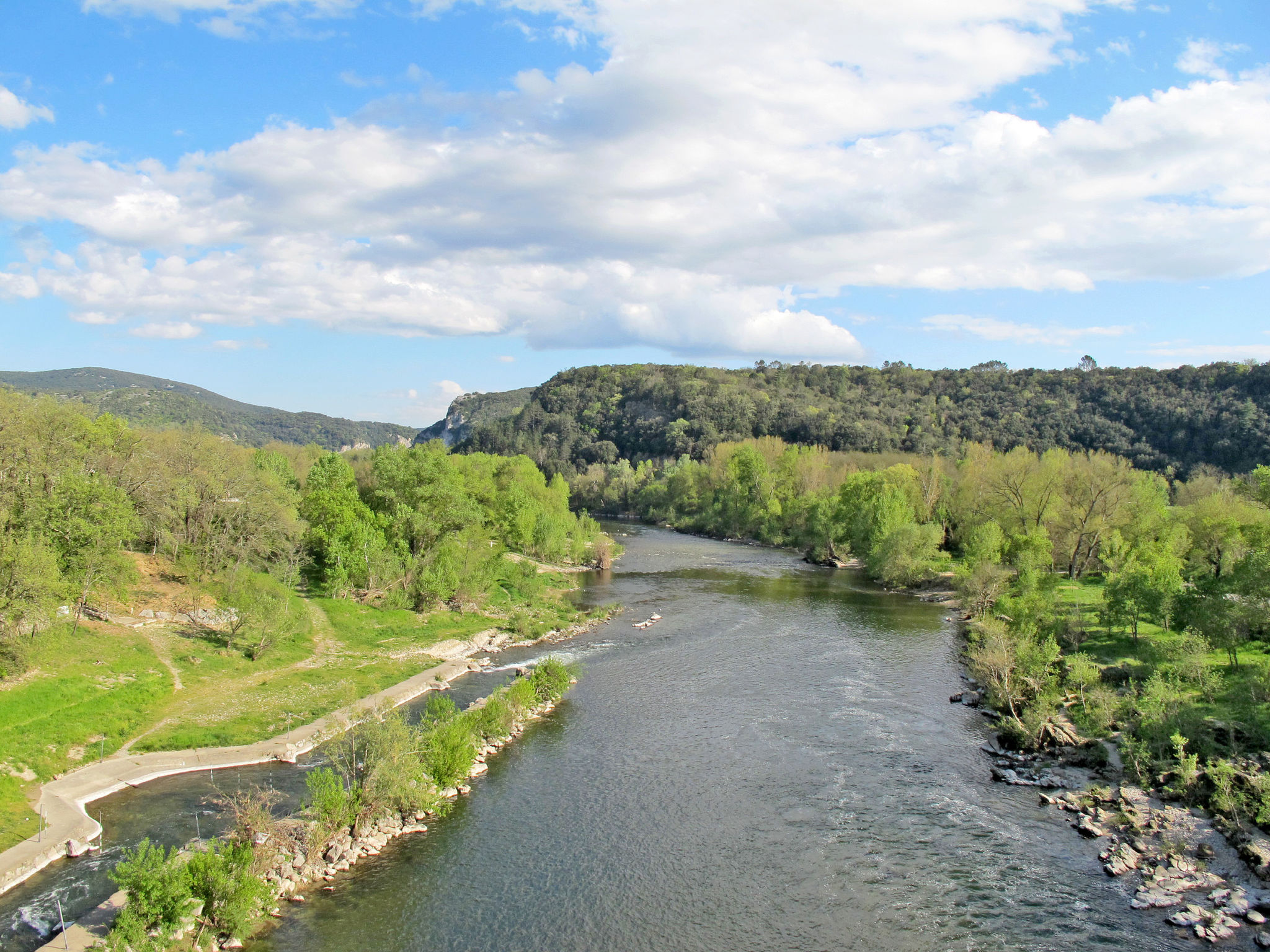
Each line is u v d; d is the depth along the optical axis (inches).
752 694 2532.0
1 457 2363.4
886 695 2522.1
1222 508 3959.2
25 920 1247.5
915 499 5679.1
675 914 1364.4
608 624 3545.8
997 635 2485.2
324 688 2422.5
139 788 1747.0
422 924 1323.8
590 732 2199.8
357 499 4065.0
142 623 2620.6
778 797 1808.6
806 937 1298.0
